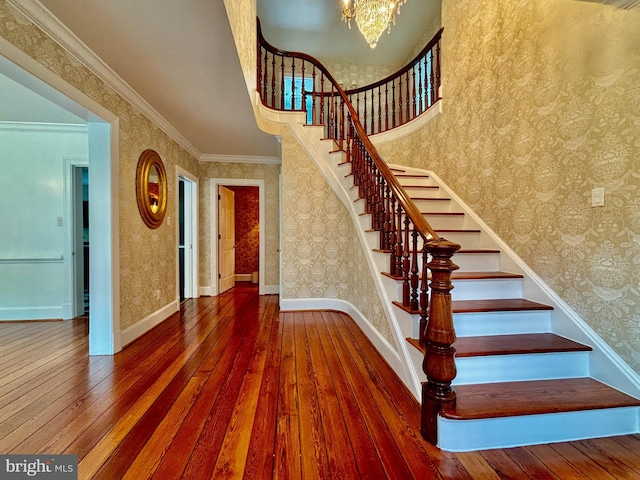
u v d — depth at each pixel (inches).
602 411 56.2
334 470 48.1
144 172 115.6
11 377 78.6
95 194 94.3
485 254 96.3
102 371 82.1
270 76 213.8
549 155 78.1
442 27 137.3
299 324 126.8
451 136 128.6
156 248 128.2
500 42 97.7
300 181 149.7
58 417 60.9
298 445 53.6
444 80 134.7
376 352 96.1
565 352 65.7
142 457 50.2
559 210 75.1
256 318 136.6
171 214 144.6
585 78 67.6
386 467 49.0
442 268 54.1
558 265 75.4
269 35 198.5
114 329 96.1
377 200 103.6
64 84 74.9
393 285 84.7
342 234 148.9
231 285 226.7
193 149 171.9
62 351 97.7
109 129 94.6
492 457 51.6
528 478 46.9
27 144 137.5
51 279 138.8
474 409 54.2
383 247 96.2
